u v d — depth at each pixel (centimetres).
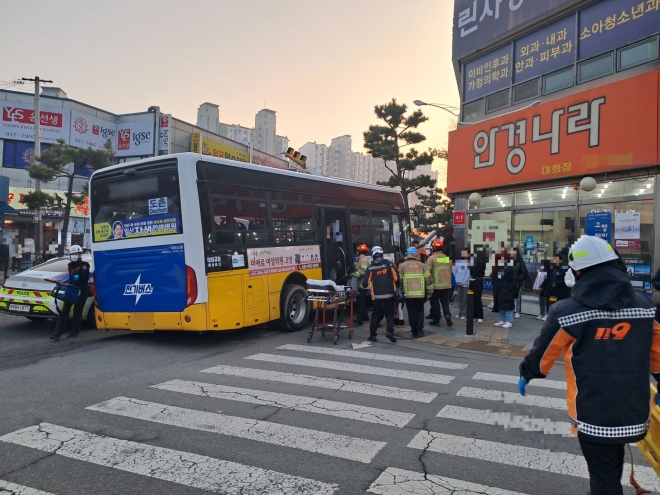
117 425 493
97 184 931
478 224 1524
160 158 856
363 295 1137
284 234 1017
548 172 1253
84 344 908
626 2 1109
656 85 1016
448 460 416
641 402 263
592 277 273
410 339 973
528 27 1345
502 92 1446
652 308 267
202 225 835
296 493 358
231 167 909
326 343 932
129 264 890
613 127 1097
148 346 892
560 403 577
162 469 396
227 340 952
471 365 771
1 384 641
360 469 398
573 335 270
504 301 1080
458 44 1580
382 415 528
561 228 1266
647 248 1056
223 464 406
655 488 371
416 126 3066
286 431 480
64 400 573
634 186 1089
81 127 3203
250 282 919
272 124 9350
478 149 1480
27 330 1047
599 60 1168
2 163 3014
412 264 984
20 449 434
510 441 457
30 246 2686
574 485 373
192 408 546
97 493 358
